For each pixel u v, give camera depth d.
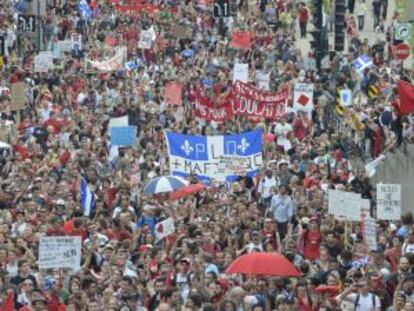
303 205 52.91
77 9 111.12
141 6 113.56
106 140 67.56
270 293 41.28
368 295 41.03
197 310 40.50
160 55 98.69
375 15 109.25
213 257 45.84
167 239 49.00
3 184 57.72
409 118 65.94
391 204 49.25
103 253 46.34
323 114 75.94
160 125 71.44
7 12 109.38
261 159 58.94
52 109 75.31
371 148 67.88
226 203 53.34
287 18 112.88
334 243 46.25
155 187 54.88
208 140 58.75
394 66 89.00
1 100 78.19
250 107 68.75
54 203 53.03
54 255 44.06
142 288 42.62
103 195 55.53
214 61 95.56
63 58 95.38
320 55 89.00
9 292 41.91
